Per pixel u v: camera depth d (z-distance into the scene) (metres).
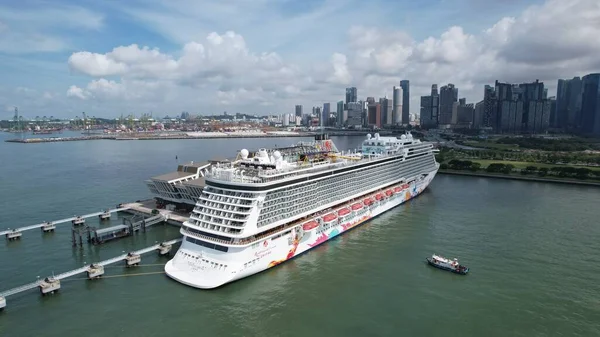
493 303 80.94
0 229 130.75
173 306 79.19
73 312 77.38
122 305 79.75
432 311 77.81
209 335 69.81
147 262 102.75
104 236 123.25
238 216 89.81
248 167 113.75
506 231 127.62
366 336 69.38
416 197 182.50
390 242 117.19
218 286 84.88
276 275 93.62
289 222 102.31
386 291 86.12
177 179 149.00
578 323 73.56
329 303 80.81
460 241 118.06
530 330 71.38
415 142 192.38
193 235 92.06
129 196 179.88
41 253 110.25
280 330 71.31
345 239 119.88
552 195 187.62
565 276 93.56
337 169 122.75
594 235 123.19
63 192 187.00
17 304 80.44
